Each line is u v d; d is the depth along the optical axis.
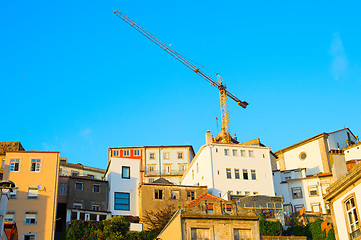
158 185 73.25
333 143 91.56
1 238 31.78
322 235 62.28
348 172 34.41
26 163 68.00
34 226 64.19
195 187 74.50
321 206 76.88
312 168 88.88
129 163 78.56
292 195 80.12
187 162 103.62
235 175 76.44
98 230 63.28
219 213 43.09
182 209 42.69
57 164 69.06
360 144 89.50
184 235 41.25
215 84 136.25
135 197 75.81
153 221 69.25
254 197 67.38
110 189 75.19
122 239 61.47
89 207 73.06
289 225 66.44
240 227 42.56
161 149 104.81
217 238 41.62
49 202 66.12
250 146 79.75
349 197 33.12
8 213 64.19
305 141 91.50
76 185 73.69
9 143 99.69
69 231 63.50
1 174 88.06
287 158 93.56
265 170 78.31
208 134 81.12
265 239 50.31
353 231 32.56
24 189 66.19
